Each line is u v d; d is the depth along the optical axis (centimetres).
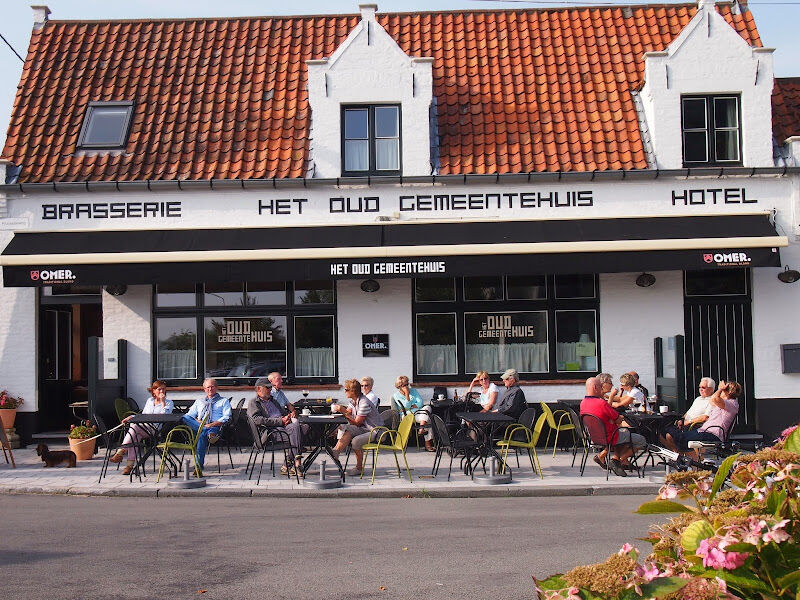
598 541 792
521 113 1572
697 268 1373
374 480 1153
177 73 1658
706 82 1494
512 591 629
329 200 1474
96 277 1378
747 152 1487
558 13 1766
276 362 1495
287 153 1513
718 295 1487
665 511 370
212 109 1591
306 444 1244
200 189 1468
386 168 1513
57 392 1583
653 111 1498
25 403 1490
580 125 1546
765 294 1480
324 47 1705
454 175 1459
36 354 1495
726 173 1462
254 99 1608
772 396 1472
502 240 1405
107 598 614
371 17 1511
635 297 1487
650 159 1489
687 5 1752
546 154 1504
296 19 1772
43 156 1518
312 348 1496
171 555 745
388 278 1454
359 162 1516
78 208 1468
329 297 1498
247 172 1484
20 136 1550
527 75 1642
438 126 1556
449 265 1374
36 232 1455
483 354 1494
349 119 1520
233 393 1481
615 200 1472
